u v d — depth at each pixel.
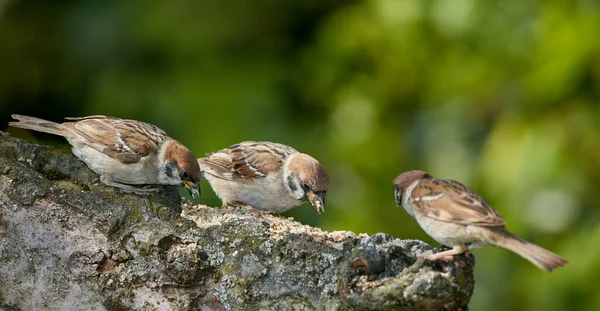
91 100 13.29
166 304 7.46
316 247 7.43
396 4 12.57
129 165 8.80
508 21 12.18
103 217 7.61
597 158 11.64
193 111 12.68
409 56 12.68
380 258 7.17
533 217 11.63
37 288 7.68
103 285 7.55
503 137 11.91
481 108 12.48
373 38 12.82
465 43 12.41
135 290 7.51
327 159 13.20
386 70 12.91
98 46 13.43
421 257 7.20
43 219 7.68
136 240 7.54
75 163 8.16
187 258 7.38
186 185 8.95
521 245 7.20
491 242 7.28
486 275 11.91
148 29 13.21
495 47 12.19
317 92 13.39
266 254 7.45
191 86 12.84
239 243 7.49
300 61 13.52
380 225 12.75
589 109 11.78
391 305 6.88
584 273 11.03
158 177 8.98
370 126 12.97
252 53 13.59
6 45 14.16
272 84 13.12
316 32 14.05
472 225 7.29
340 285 7.14
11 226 7.72
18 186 7.73
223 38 13.41
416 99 13.05
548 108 11.91
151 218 7.61
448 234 7.41
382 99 13.02
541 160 11.55
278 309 7.39
